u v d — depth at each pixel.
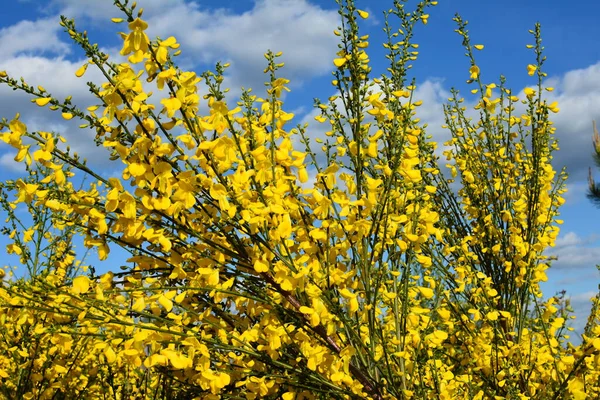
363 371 2.21
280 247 2.16
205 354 1.89
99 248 2.10
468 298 3.22
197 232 2.16
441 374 2.50
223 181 2.05
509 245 3.32
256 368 2.26
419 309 2.37
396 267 2.38
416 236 2.18
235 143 2.08
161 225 2.09
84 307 2.06
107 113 1.92
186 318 2.10
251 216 2.02
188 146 1.97
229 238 2.15
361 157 2.25
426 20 2.53
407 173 2.19
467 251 3.25
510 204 3.39
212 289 2.03
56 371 3.02
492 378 2.79
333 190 2.20
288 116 2.26
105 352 1.97
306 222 2.36
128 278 2.15
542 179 3.29
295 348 2.31
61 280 3.17
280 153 2.15
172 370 2.46
